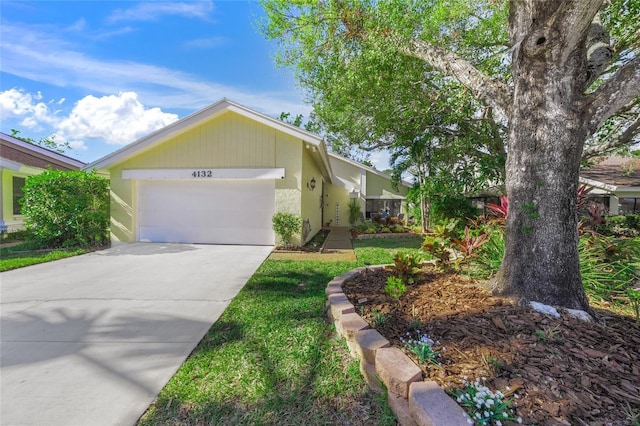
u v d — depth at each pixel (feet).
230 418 7.08
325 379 8.42
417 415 5.83
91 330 11.74
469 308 10.25
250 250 30.25
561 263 10.25
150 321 12.57
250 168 32.12
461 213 38.01
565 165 10.35
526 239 10.77
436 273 15.49
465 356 7.57
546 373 6.79
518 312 9.61
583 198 22.56
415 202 53.31
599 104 9.86
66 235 30.48
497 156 33.86
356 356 8.95
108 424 6.86
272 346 10.32
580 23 9.46
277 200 31.94
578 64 10.37
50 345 10.52
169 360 9.55
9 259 24.23
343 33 21.91
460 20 22.40
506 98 12.32
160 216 34.50
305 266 22.63
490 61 25.76
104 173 36.81
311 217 40.45
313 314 13.03
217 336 11.16
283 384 8.30
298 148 31.50
